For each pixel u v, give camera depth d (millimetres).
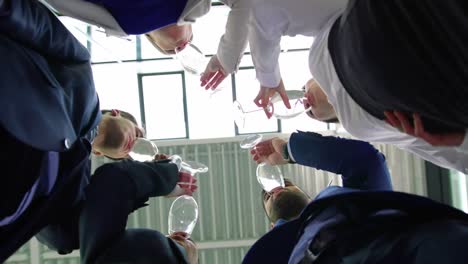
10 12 748
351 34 727
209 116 3137
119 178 939
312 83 1297
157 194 1039
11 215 750
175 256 872
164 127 3197
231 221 3109
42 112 734
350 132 1103
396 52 614
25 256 2906
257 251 938
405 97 673
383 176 1171
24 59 767
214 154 3107
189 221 1500
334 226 733
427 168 2832
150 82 3125
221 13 2236
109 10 1076
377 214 707
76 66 972
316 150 1213
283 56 2482
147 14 1079
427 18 536
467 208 2516
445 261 495
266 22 1160
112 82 3045
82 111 899
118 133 1151
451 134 722
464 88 564
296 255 793
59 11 1104
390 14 596
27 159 755
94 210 874
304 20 1099
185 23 1154
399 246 583
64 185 849
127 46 2609
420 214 674
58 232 924
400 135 998
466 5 465
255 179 3088
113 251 825
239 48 1271
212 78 1376
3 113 657
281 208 1331
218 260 3094
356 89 854
